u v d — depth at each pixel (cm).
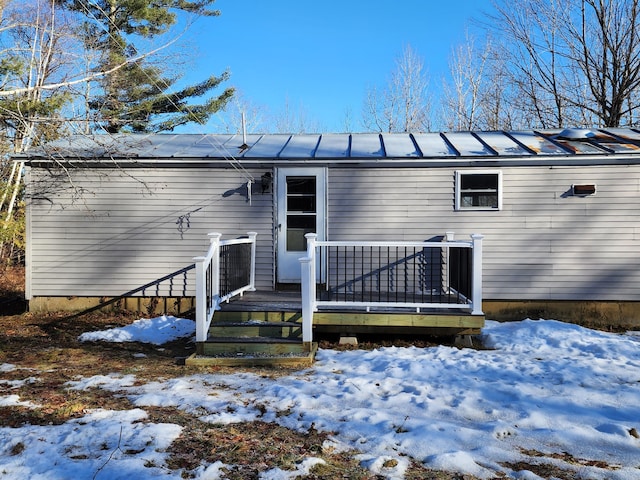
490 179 905
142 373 600
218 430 417
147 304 938
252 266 910
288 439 401
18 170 1441
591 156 863
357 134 1141
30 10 1416
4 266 1675
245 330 701
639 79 1795
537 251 891
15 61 1064
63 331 831
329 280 919
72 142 1027
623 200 874
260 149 984
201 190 935
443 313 717
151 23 1875
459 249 819
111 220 942
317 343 725
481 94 2706
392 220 912
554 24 2067
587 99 1986
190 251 935
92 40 1467
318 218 922
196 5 2025
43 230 945
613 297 877
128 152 938
